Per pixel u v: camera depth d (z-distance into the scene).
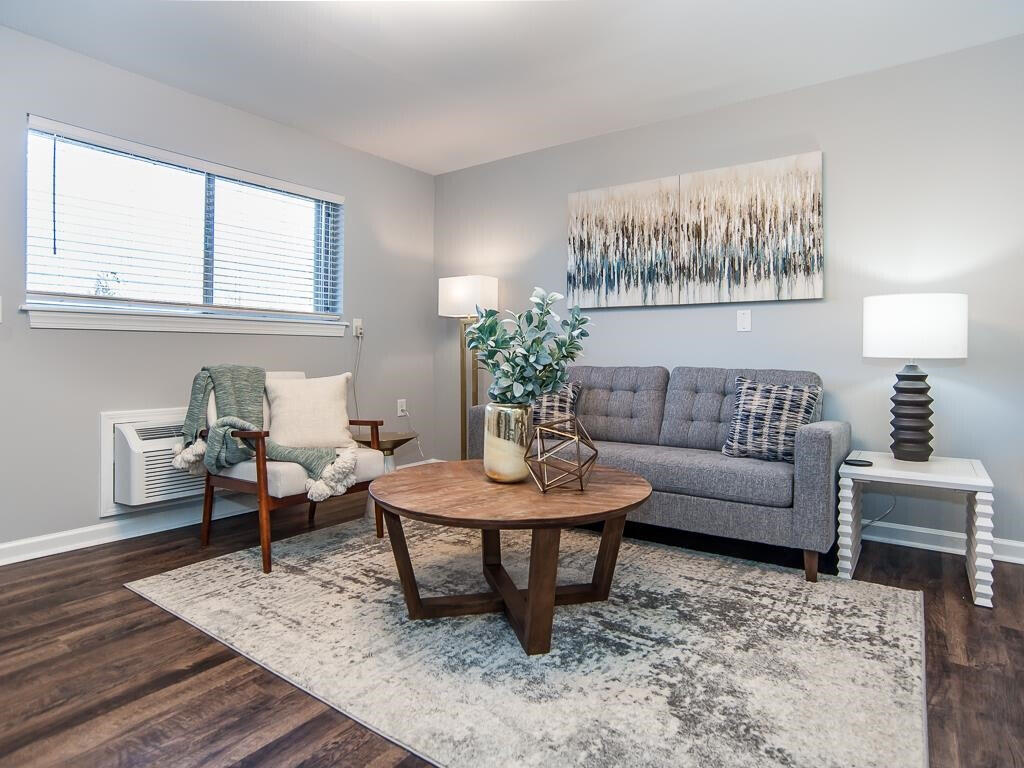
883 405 2.89
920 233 2.80
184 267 3.16
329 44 2.61
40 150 2.64
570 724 1.42
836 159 2.99
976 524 2.16
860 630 1.91
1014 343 2.61
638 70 2.86
